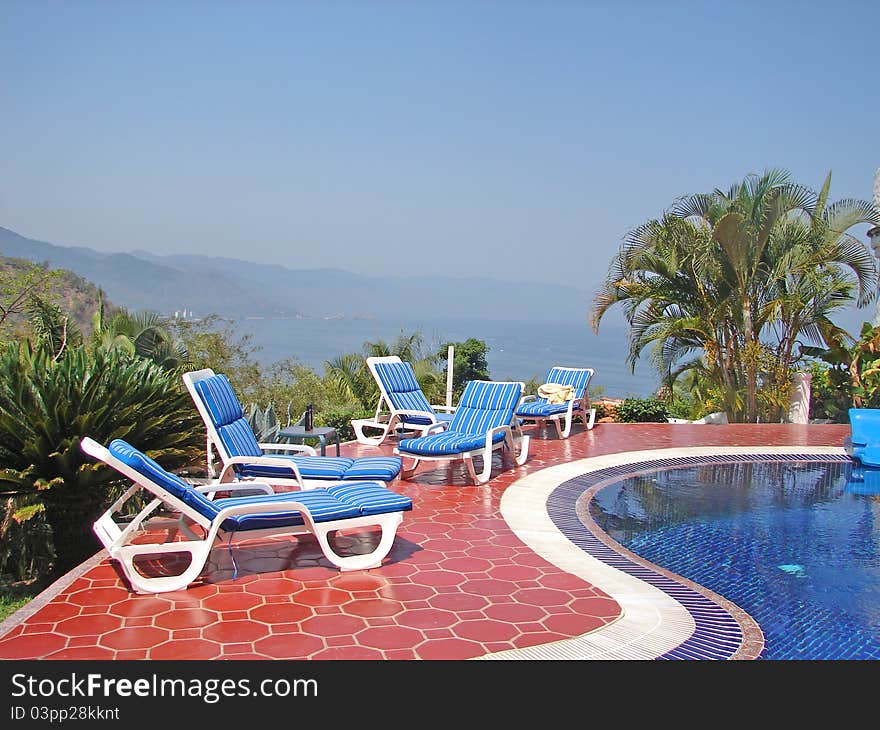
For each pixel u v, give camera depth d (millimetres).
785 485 8562
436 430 9047
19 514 6250
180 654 3568
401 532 5906
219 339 17391
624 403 14570
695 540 6258
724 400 15375
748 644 3920
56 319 12422
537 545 5613
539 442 11086
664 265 15188
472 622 4016
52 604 4160
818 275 14758
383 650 3639
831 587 5070
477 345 25750
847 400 15617
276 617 4023
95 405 6719
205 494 5418
